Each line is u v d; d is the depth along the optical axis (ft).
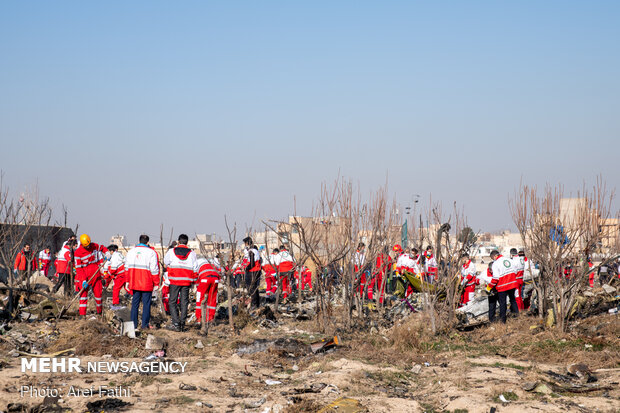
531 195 42.16
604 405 23.03
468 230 42.09
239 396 25.13
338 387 26.55
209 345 36.47
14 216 59.11
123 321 40.57
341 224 45.60
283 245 59.88
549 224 40.22
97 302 44.01
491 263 42.78
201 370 29.37
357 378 28.04
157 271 40.24
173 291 40.81
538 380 26.84
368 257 45.39
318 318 43.96
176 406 23.00
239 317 45.70
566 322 38.40
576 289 38.37
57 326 39.60
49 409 22.02
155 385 26.17
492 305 43.47
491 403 23.54
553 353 32.86
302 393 25.68
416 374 30.32
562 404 23.24
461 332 40.32
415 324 40.70
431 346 36.42
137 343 34.88
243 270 53.47
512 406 22.88
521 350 34.19
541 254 39.70
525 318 42.65
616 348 32.94
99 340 34.55
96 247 44.11
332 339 36.37
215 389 25.95
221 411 22.62
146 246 40.11
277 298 51.21
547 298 44.37
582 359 31.45
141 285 39.52
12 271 56.24
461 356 33.53
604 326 37.76
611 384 26.30
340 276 44.16
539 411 22.16
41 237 66.13
